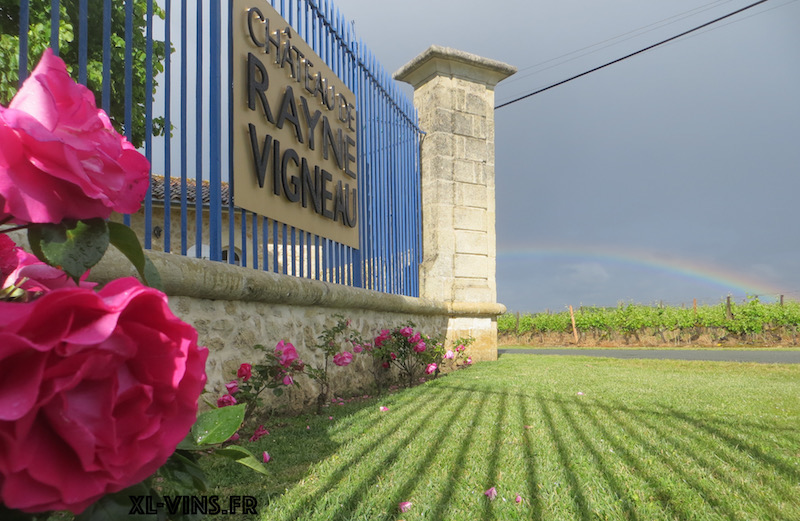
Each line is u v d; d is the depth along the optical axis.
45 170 0.53
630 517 2.08
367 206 7.15
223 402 3.28
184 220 3.43
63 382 0.45
